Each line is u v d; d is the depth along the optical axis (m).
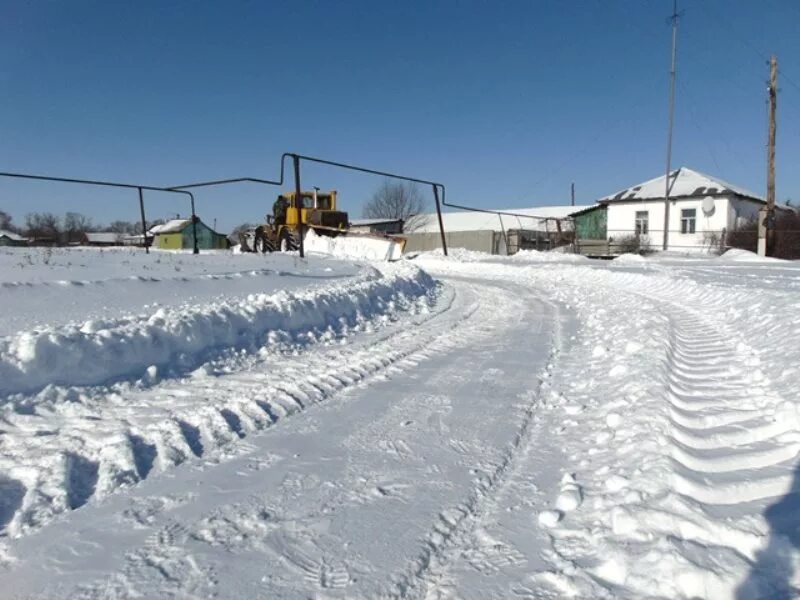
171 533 2.97
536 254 33.03
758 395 4.73
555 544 2.79
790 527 2.62
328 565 2.69
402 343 8.26
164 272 11.38
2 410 4.50
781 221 30.53
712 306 10.68
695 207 33.75
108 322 6.11
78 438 4.11
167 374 5.87
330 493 3.42
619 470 3.41
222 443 4.20
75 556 2.76
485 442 4.24
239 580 2.57
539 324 10.08
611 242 34.91
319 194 27.16
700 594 2.24
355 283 12.08
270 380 5.86
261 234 28.08
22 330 6.05
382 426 4.60
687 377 5.62
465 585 2.51
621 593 2.34
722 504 2.93
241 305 7.86
